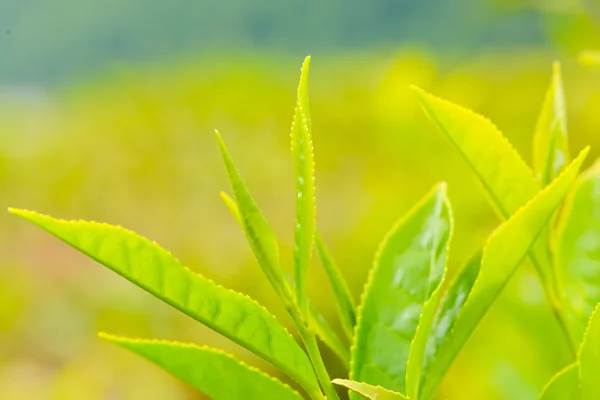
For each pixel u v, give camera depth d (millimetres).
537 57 1976
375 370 368
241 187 341
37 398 1672
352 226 1457
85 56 17266
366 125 1739
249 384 354
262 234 342
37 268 2201
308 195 340
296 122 338
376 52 2961
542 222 353
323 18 16203
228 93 2461
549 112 391
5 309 2025
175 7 17625
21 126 3150
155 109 2580
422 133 1231
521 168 375
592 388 350
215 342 1459
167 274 340
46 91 4352
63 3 17031
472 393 554
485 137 372
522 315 482
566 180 348
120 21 17266
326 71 2930
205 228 1913
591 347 349
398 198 1215
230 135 2312
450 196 1032
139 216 2236
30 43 16734
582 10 979
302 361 348
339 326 1178
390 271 377
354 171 1741
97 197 2484
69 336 1951
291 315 344
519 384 485
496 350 506
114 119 2684
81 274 2086
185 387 1435
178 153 2371
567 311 384
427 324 351
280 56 3023
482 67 1941
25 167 2721
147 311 1596
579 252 385
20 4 16641
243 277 1472
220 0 17562
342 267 1232
